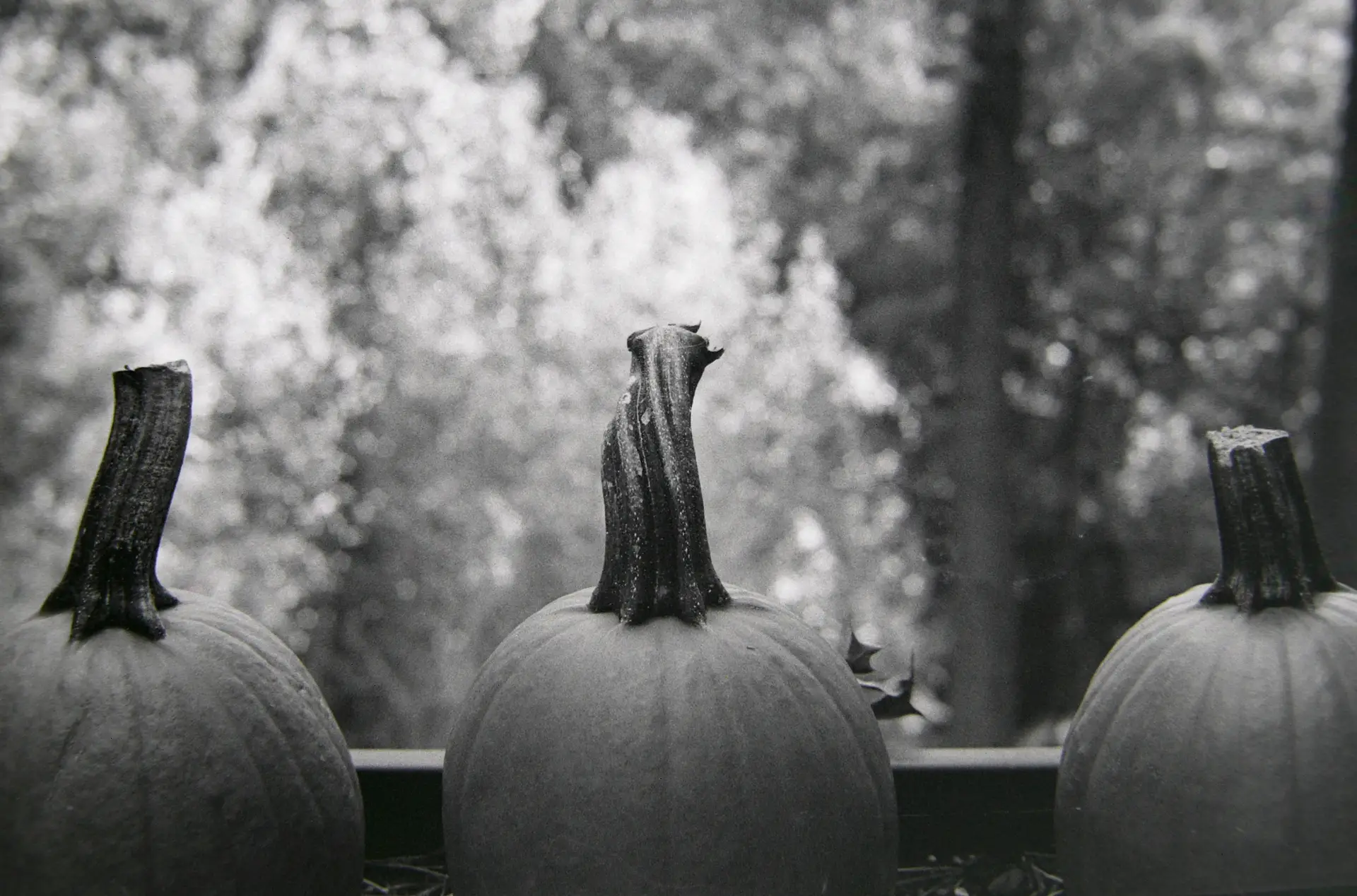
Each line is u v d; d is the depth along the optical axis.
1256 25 12.88
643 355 2.12
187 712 1.89
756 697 1.94
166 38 11.33
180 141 11.05
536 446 10.62
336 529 10.45
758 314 11.22
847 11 11.59
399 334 10.56
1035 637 9.77
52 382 10.43
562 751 1.91
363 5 10.93
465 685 10.43
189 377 2.04
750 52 11.77
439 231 10.73
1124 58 11.20
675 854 1.86
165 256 10.52
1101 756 2.15
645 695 1.91
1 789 1.82
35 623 1.97
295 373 10.43
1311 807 1.94
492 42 11.50
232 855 1.88
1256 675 2.00
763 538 10.23
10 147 10.88
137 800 1.83
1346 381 5.92
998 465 9.94
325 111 10.66
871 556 10.41
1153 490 11.12
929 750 2.87
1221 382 11.71
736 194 11.70
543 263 10.95
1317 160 12.35
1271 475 2.10
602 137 12.01
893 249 11.30
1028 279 10.91
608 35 11.99
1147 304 11.29
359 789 2.21
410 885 2.68
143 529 1.97
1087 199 11.34
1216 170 11.95
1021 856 2.74
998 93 10.33
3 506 10.43
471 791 2.00
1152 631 2.21
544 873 1.89
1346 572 5.72
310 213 10.66
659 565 2.02
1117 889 2.09
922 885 2.67
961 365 10.23
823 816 1.94
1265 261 12.15
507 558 10.63
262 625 2.18
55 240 10.71
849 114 11.50
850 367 11.20
